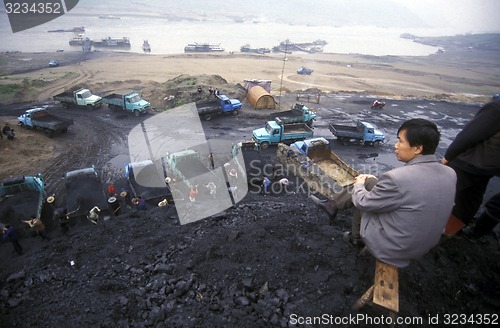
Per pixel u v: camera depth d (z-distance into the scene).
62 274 4.60
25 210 13.24
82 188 14.12
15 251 11.62
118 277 4.39
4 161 18.97
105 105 31.08
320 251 4.13
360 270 3.75
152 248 5.11
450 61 96.38
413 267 3.73
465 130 3.37
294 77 57.41
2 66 52.78
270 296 3.62
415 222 2.36
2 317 3.79
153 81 44.38
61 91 38.66
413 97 40.19
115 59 63.00
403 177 2.36
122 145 22.69
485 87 61.00
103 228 6.14
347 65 73.94
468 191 3.64
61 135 23.97
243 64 64.88
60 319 3.66
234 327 3.29
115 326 3.49
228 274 4.04
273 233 4.75
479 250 4.14
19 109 30.31
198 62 63.53
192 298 3.75
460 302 3.49
